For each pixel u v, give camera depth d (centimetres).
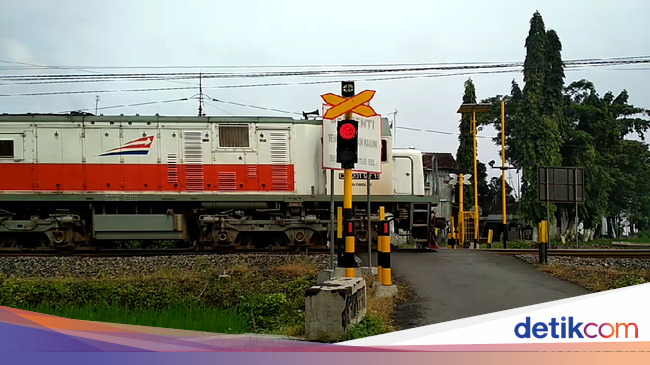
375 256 1367
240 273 1080
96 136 1430
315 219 1428
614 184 3856
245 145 1458
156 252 1430
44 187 1414
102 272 1106
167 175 1434
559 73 3441
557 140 3400
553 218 3325
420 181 1558
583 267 1192
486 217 4334
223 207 1447
